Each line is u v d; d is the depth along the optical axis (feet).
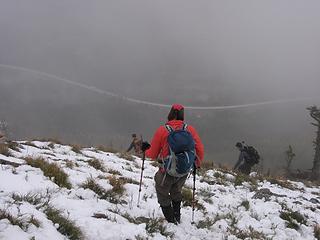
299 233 27.40
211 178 40.83
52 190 21.86
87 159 36.68
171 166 21.13
